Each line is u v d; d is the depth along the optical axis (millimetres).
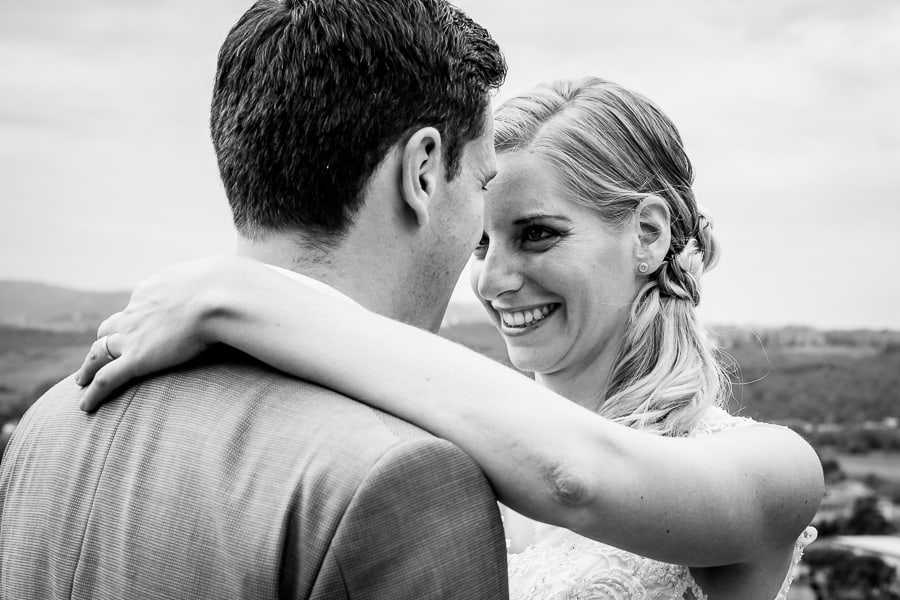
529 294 2285
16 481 1704
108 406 1618
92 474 1561
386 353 1497
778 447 1812
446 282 1715
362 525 1304
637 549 1563
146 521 1452
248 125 1565
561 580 2023
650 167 2287
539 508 1449
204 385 1532
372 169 1567
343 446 1360
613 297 2266
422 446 1360
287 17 1562
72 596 1521
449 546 1360
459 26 1667
